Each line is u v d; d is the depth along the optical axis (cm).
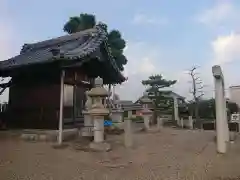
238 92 2806
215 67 944
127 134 1034
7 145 1010
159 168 697
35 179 590
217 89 950
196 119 2588
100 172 659
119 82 1700
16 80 1410
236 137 1253
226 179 599
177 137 1337
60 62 1100
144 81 3238
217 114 934
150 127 1844
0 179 580
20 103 1367
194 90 2811
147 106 1792
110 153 886
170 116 3098
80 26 2536
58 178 603
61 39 1570
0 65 1393
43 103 1281
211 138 1285
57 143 1050
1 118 1407
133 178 611
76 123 1335
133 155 860
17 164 716
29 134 1170
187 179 600
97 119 962
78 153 877
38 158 795
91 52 1233
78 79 1392
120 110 1747
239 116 1756
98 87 996
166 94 3297
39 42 1672
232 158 810
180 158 818
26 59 1381
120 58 2555
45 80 1293
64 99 1263
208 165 727
